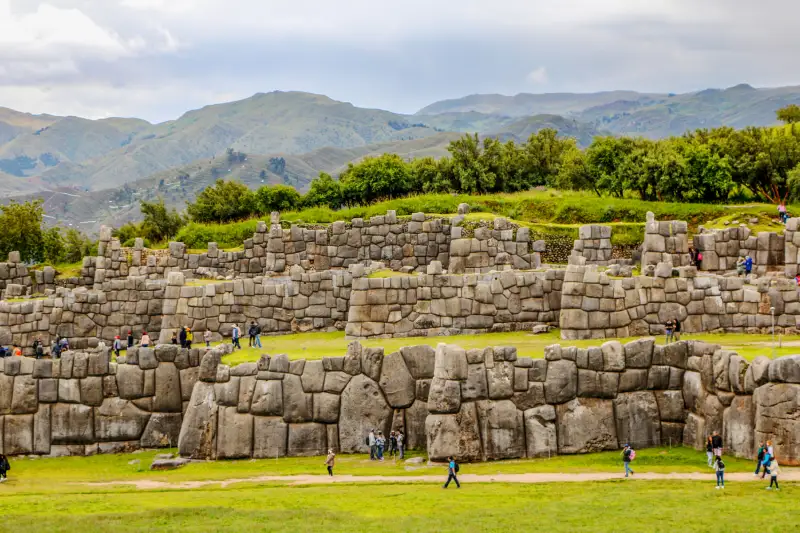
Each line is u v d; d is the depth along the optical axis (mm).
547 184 106000
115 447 54250
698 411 44781
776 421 39906
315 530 33281
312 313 65438
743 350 45594
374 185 99125
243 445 48938
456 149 102625
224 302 65250
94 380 54594
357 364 48719
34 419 54250
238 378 49594
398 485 40969
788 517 32344
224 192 99438
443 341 55875
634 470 41594
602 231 68500
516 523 33438
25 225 97062
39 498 41188
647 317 55469
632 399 46125
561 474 41625
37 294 76375
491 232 69188
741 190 90812
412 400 47969
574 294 55250
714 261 63719
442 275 59625
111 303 70562
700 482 38594
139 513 36469
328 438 48500
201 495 40531
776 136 94500
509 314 59000
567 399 45875
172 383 54719
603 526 32625
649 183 86688
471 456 45031
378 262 67750
